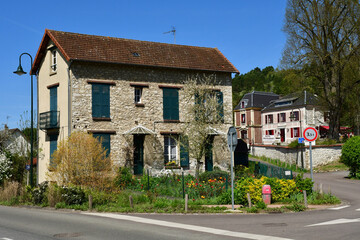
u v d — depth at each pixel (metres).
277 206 15.21
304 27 37.03
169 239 9.02
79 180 17.95
